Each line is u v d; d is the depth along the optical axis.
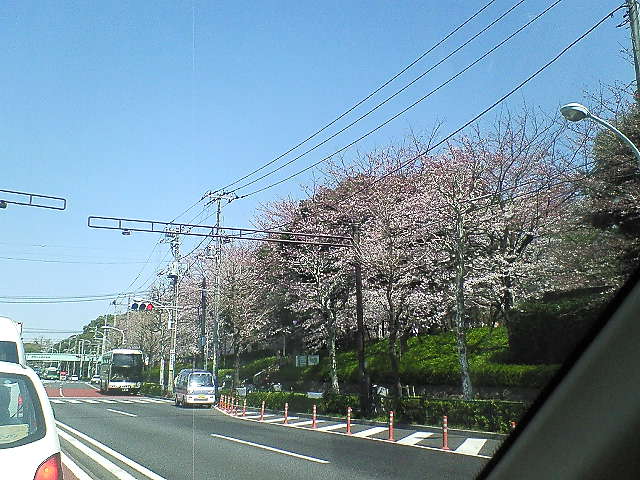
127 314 73.69
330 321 30.38
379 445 14.52
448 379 24.59
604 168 15.70
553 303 19.28
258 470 10.91
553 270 19.17
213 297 39.59
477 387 21.55
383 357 30.23
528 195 21.53
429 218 23.28
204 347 38.94
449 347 26.70
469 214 22.17
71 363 110.94
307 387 35.88
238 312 38.00
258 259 35.69
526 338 20.41
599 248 16.12
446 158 24.00
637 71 13.18
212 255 40.69
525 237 23.50
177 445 14.60
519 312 20.97
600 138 15.86
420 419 19.64
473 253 24.45
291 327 38.00
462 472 10.34
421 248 24.36
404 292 24.95
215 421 21.94
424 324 28.06
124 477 10.25
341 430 18.59
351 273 28.62
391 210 25.31
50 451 5.12
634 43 13.22
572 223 17.42
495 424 16.58
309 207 31.20
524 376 19.27
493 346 24.23
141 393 48.50
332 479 9.98
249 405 30.69
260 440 15.70
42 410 5.42
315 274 30.17
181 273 43.62
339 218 28.75
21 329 12.51
